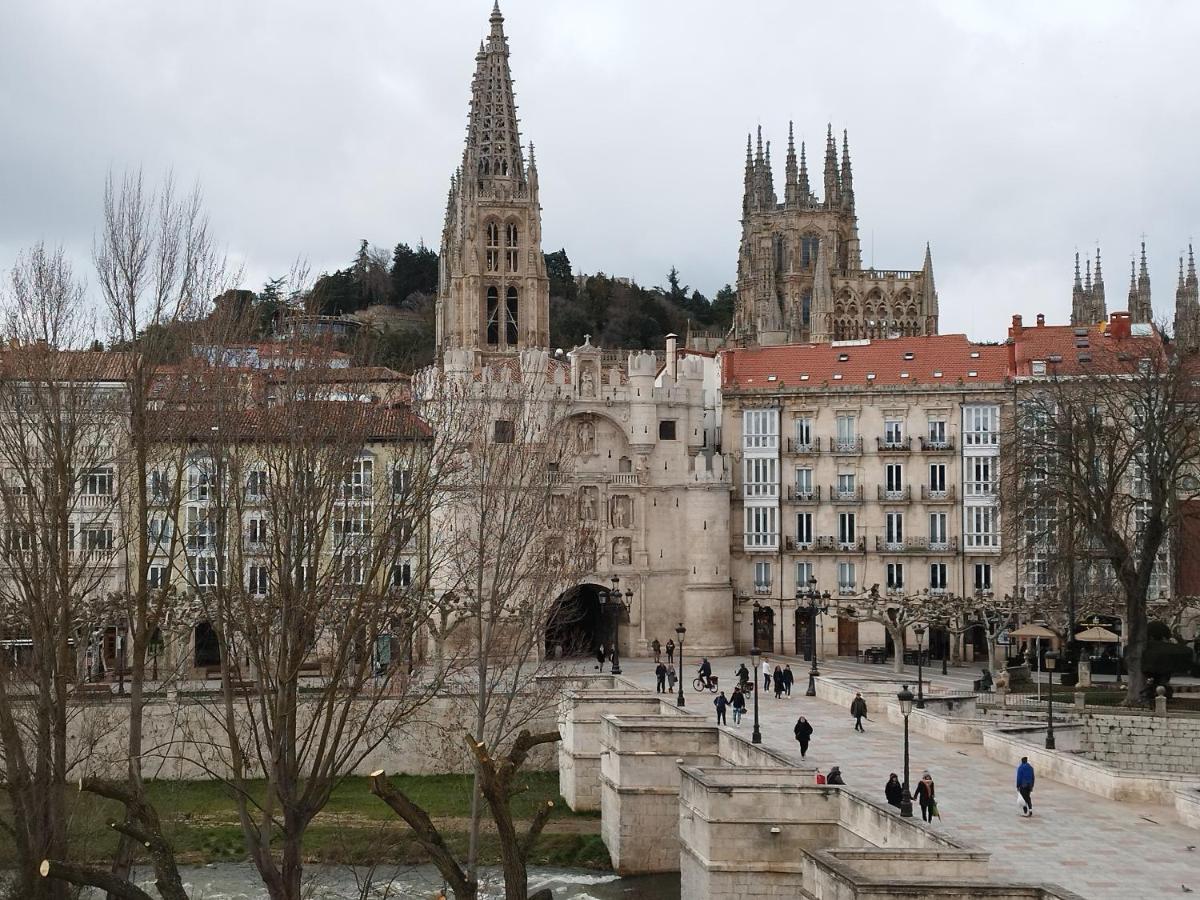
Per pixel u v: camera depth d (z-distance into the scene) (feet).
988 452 483.92
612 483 490.49
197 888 262.67
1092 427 363.15
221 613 180.86
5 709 187.62
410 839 281.33
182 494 231.30
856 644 491.72
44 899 178.91
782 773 229.45
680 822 246.27
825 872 173.99
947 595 447.42
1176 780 225.15
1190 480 415.23
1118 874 181.88
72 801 232.73
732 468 503.61
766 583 501.15
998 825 210.18
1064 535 386.73
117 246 211.00
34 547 203.10
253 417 225.15
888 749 277.85
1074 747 296.51
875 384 495.00
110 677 368.07
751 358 522.06
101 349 240.73
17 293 220.02
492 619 253.85
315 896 246.68
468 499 328.70
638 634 489.67
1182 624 441.27
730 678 423.64
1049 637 389.19
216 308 225.76
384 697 258.57
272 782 172.04
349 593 227.81
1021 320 532.32
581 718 318.86
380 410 297.74
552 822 307.17
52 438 236.63
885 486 492.95
